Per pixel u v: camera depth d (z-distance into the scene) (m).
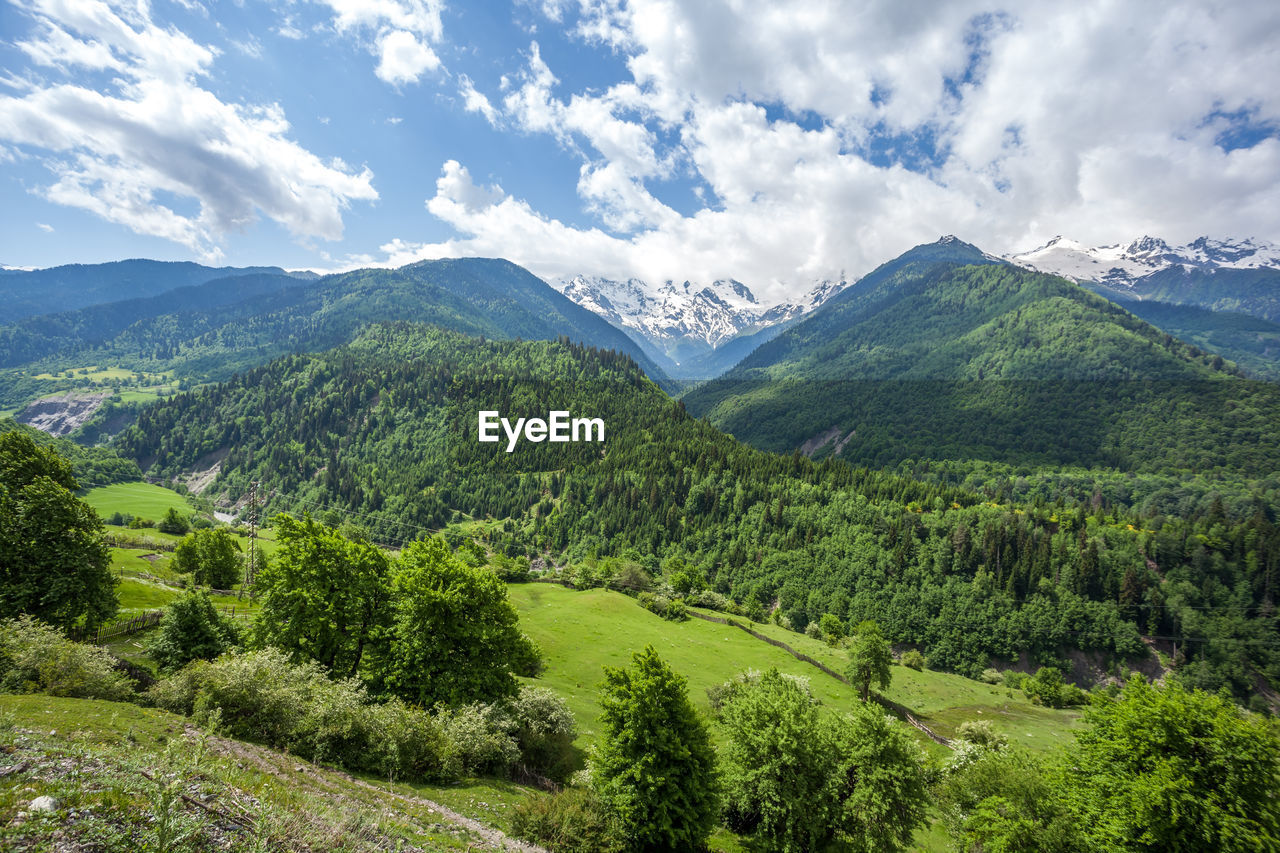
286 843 12.20
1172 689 32.06
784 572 163.88
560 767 38.69
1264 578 139.75
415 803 22.47
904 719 68.81
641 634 84.19
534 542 197.25
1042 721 78.06
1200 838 28.19
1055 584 145.12
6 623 27.66
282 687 26.64
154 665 37.88
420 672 37.91
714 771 32.84
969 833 36.50
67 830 9.95
